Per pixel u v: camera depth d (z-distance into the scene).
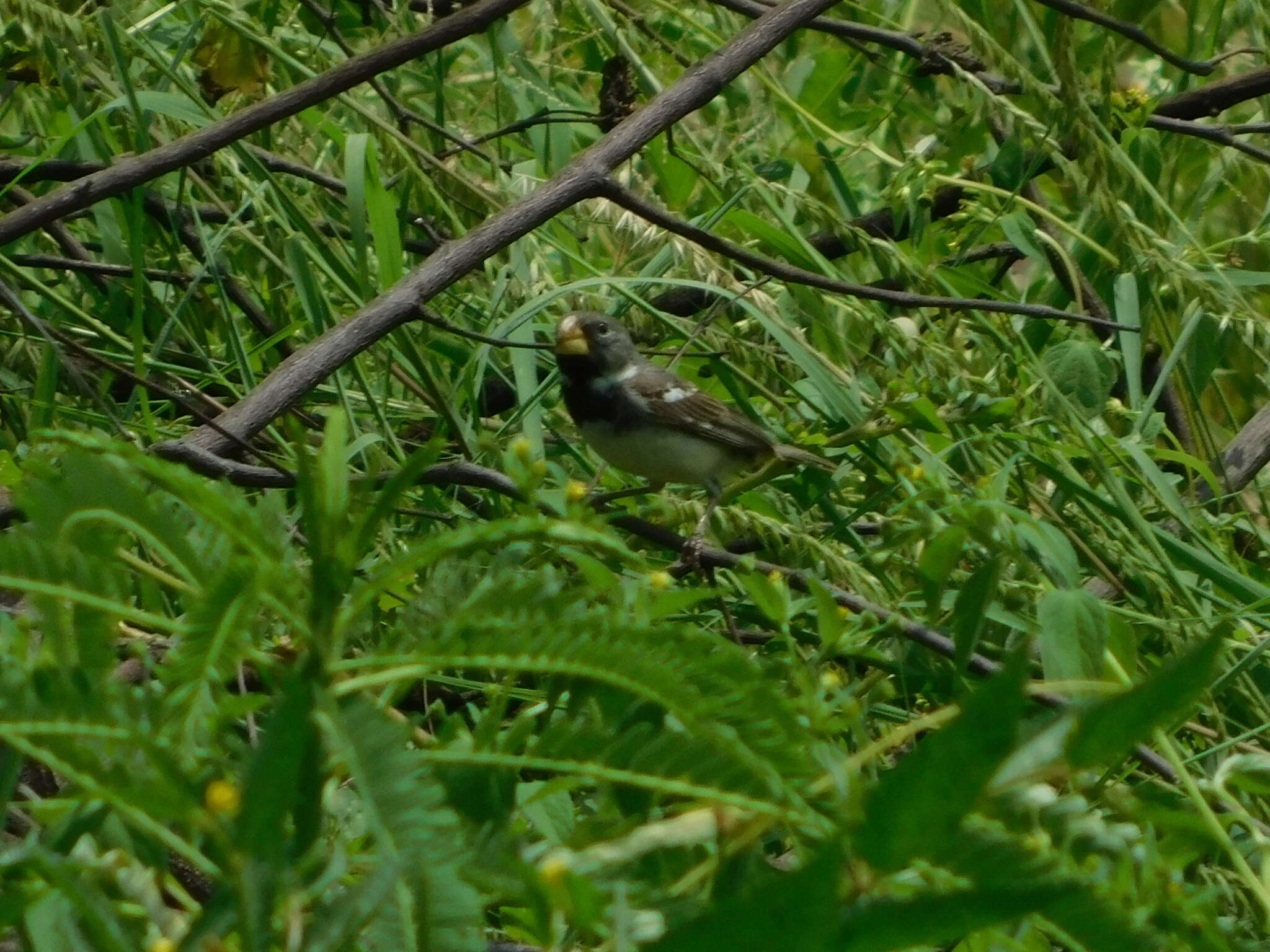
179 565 2.26
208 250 7.73
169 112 7.84
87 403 7.77
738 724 2.26
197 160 6.96
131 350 7.80
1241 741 6.32
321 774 2.04
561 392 9.16
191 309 8.91
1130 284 9.50
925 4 13.36
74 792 2.35
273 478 6.08
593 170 7.09
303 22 11.15
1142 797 3.33
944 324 8.48
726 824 2.31
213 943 1.91
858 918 1.80
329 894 2.21
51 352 7.21
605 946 2.15
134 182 6.82
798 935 1.75
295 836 2.03
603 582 2.83
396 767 1.96
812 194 12.20
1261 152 10.50
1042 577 6.88
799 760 2.29
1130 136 10.53
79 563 2.16
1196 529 8.27
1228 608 7.96
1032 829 2.43
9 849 2.07
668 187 10.67
